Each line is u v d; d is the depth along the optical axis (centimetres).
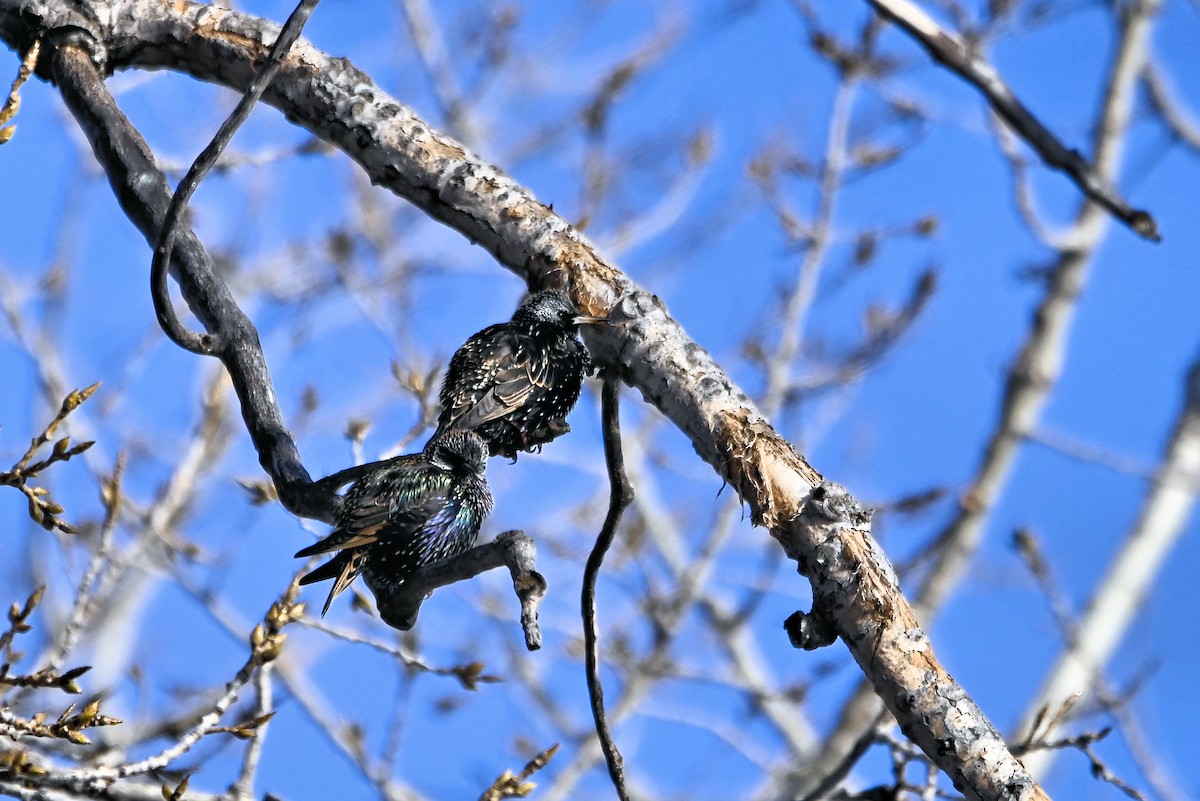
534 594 805
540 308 1114
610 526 863
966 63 823
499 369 1159
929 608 2144
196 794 1049
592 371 1203
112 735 1334
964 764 780
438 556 1062
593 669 866
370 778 1468
